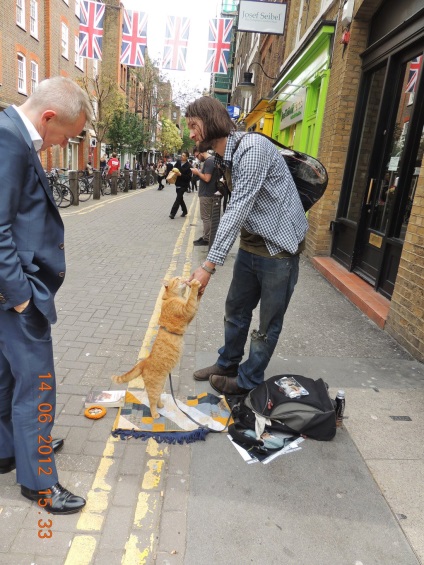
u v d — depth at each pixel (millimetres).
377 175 6039
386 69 5770
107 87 29594
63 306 5004
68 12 25266
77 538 2020
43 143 1945
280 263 2795
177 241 9586
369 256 6078
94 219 12367
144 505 2232
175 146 68062
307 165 2871
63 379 3404
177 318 2787
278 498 2316
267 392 2902
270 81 16594
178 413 2992
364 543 2061
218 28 13359
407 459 2654
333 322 4883
